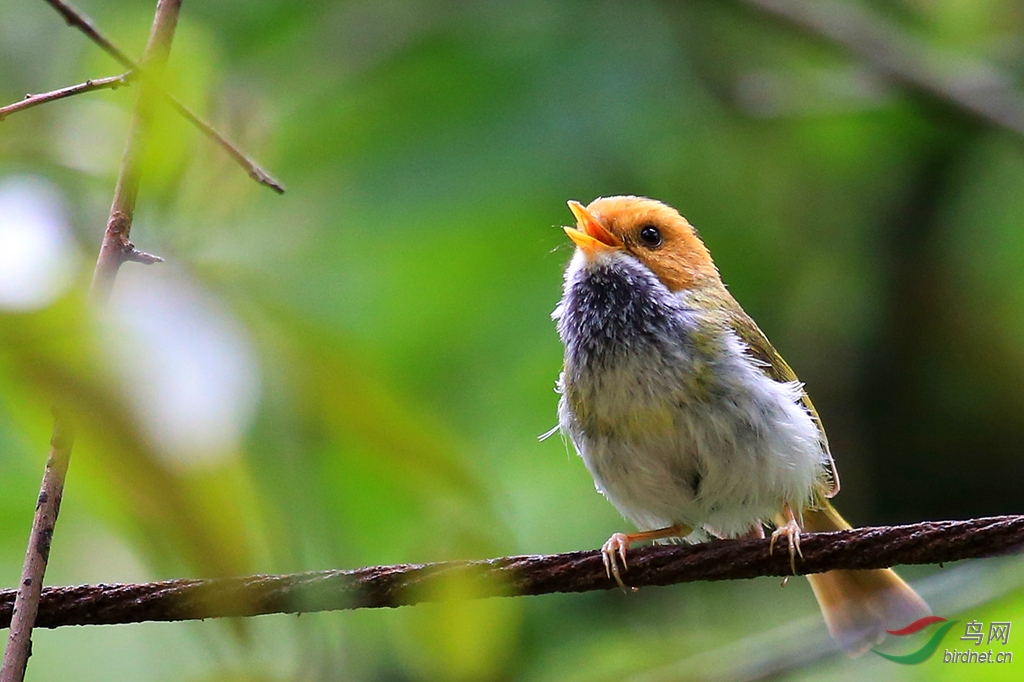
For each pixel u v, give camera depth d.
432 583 4.21
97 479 2.75
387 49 13.69
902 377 14.40
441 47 13.73
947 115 13.78
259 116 6.55
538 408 11.67
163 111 4.48
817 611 12.64
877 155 14.95
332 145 12.73
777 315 14.48
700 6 14.57
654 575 6.18
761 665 10.05
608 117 13.45
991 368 14.19
